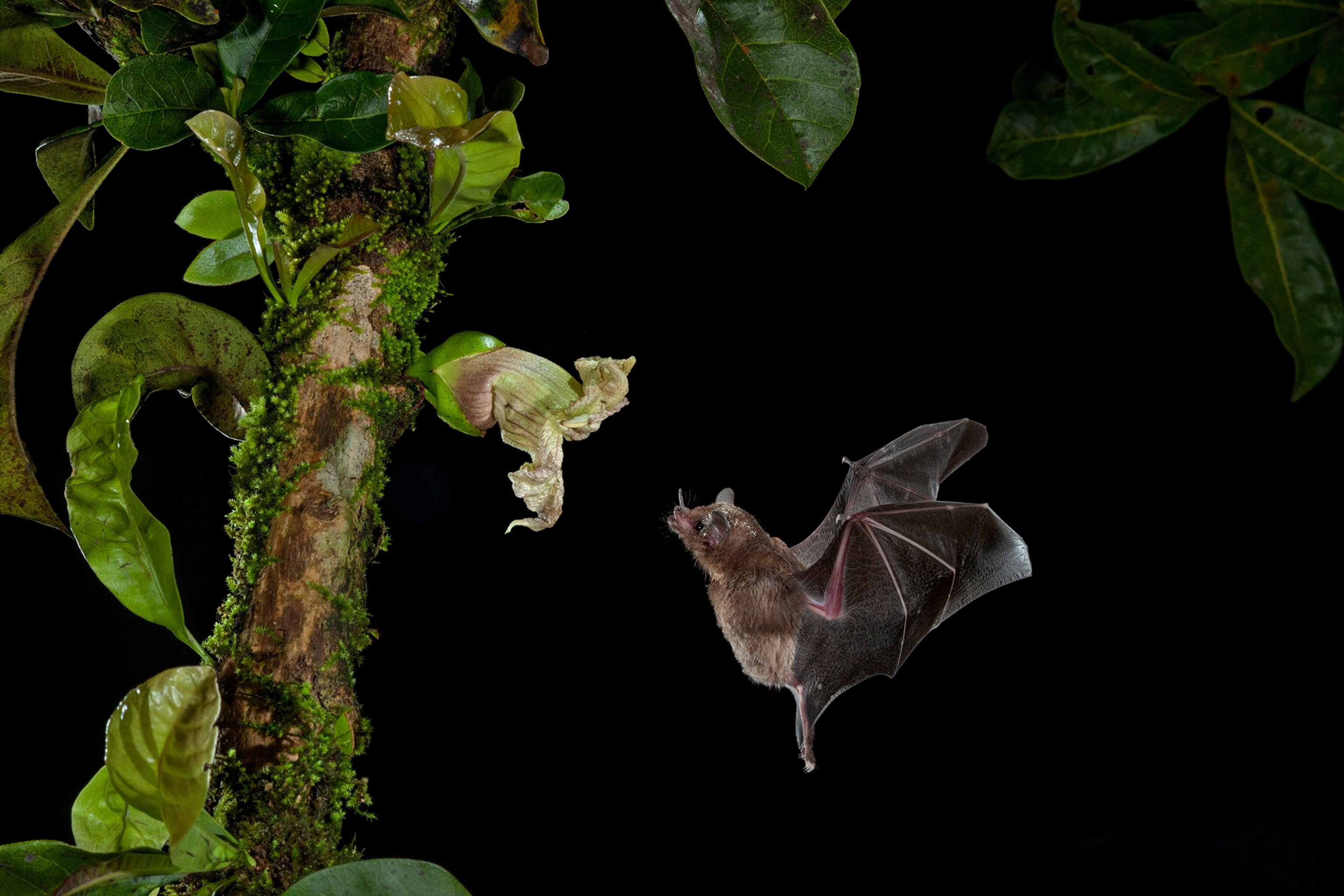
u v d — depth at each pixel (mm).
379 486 844
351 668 829
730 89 771
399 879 777
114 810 803
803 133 772
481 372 854
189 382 833
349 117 820
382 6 841
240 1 812
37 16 834
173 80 810
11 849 776
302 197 843
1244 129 839
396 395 850
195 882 805
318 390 833
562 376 861
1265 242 841
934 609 923
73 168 867
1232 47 836
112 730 771
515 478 854
